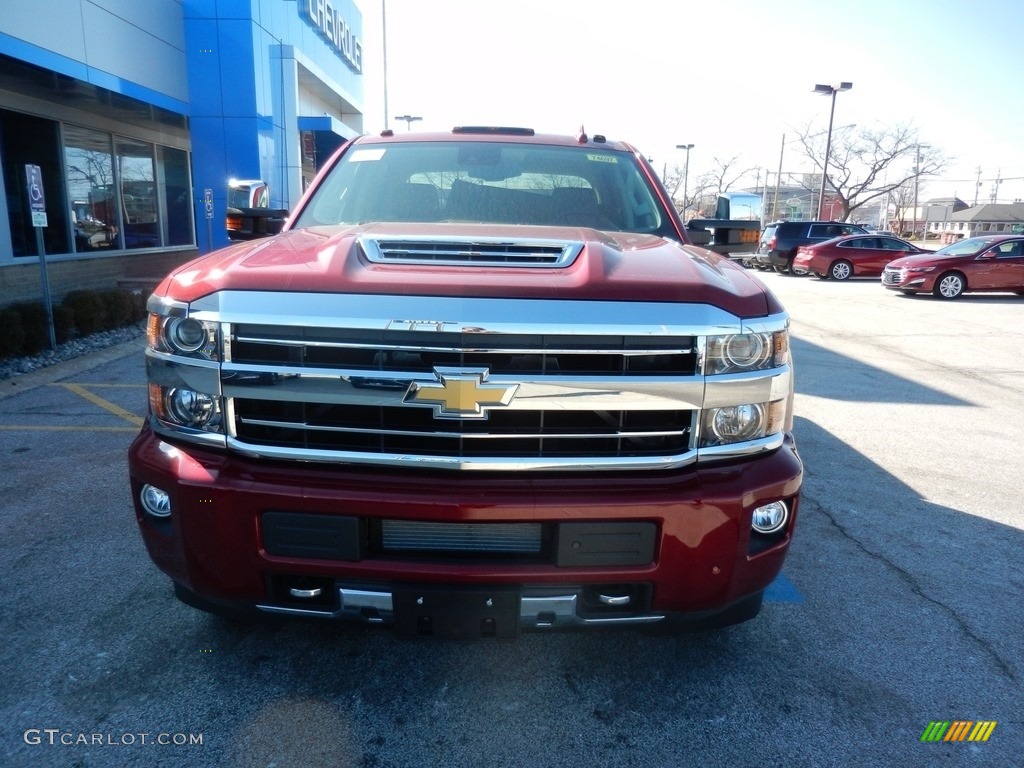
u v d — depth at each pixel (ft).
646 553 7.25
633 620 7.56
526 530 7.21
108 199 49.62
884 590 11.28
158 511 7.89
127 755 7.46
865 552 12.60
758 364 7.46
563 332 6.89
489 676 8.87
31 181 28.17
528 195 11.62
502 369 6.98
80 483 14.89
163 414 7.59
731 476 7.46
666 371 7.14
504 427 7.10
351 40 86.74
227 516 7.22
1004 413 22.57
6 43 32.17
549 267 7.59
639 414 7.25
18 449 17.07
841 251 77.77
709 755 7.66
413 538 7.23
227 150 52.47
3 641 9.38
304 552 7.20
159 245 56.85
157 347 7.59
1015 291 59.36
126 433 18.51
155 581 10.96
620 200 11.67
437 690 8.60
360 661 9.11
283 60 56.85
